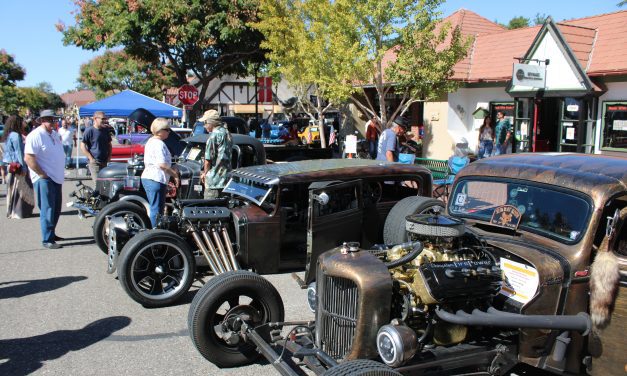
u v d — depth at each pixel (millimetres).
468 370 3604
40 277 6645
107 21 18172
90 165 10984
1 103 51844
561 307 3545
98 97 45812
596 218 3537
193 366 4320
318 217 5137
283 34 16688
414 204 5738
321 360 3258
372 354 3195
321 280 3418
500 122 13422
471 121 15625
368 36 12352
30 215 10648
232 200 6160
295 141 18250
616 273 3400
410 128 18141
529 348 3594
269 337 4016
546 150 13969
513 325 3248
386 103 18969
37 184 8172
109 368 4285
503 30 17641
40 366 4305
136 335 4922
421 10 11773
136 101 15992
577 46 12953
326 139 20500
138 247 5324
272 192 5723
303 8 15828
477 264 3459
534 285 3494
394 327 3047
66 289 6188
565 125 13227
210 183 7324
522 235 3936
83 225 9891
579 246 3572
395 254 3578
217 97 38531
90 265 7176
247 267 5895
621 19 13406
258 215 5629
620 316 3414
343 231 5445
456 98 15562
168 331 5016
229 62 20141
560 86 12531
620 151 12172
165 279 5742
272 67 18266
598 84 12477
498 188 4273
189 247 5578
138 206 7484
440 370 3393
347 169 6055
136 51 19078
